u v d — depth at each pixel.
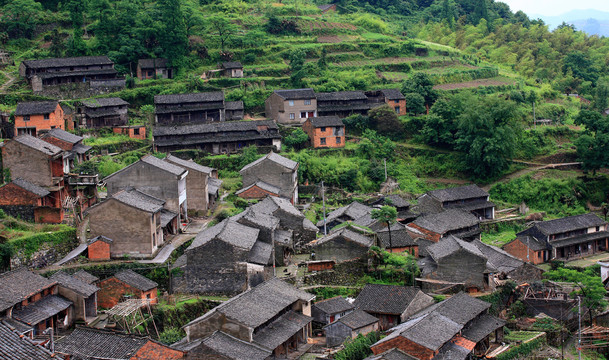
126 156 110.25
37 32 159.38
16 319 49.28
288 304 56.66
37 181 76.81
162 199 81.06
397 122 133.00
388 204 98.88
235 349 48.97
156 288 63.19
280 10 192.00
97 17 163.38
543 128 138.38
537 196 119.12
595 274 85.62
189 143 117.19
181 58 149.62
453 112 128.75
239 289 63.72
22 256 64.38
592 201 119.81
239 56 159.88
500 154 122.75
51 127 106.06
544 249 92.50
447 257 75.06
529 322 72.00
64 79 134.25
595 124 122.81
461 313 62.00
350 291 70.44
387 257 74.56
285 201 87.75
